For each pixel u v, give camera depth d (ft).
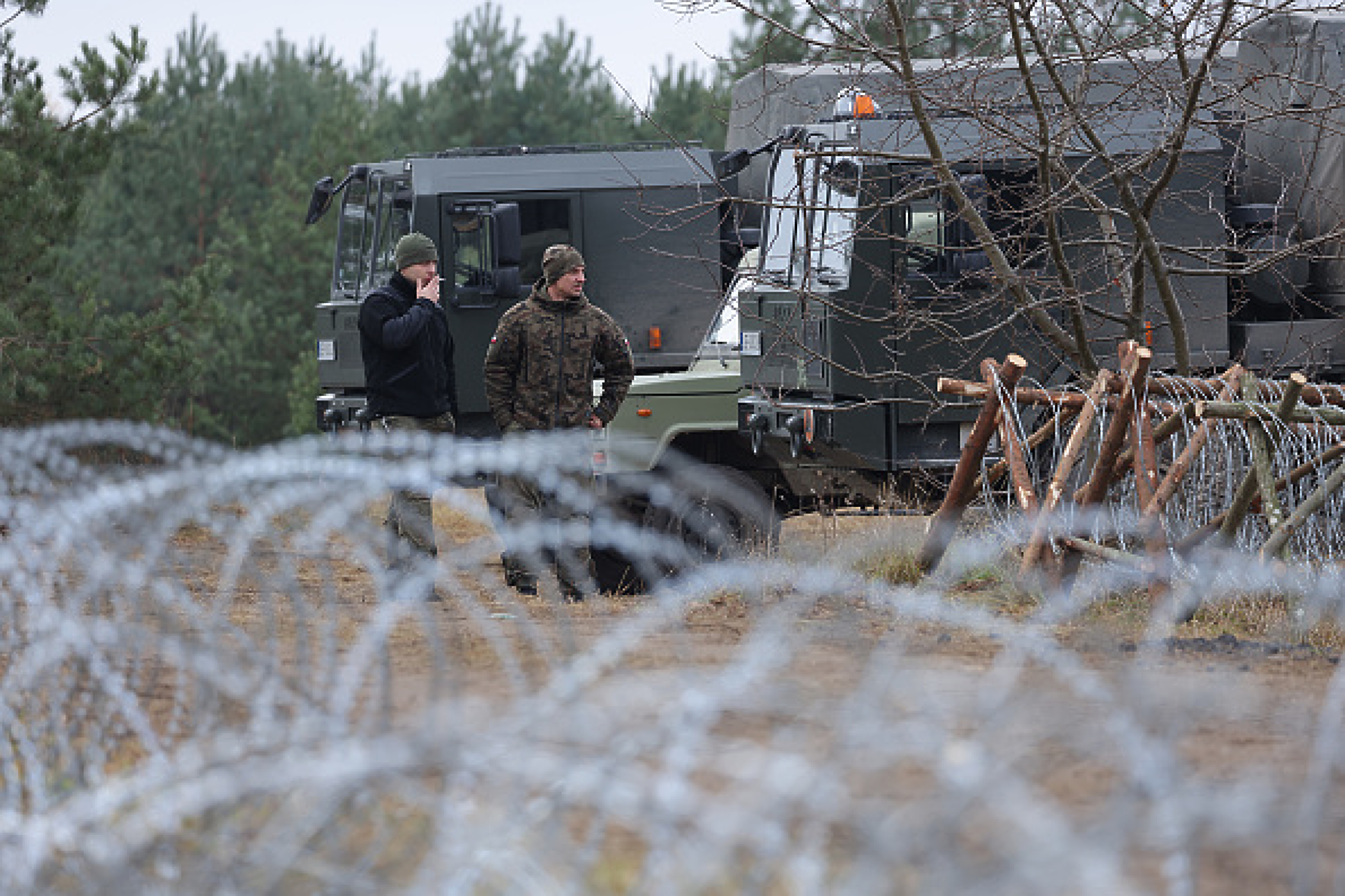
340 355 224.12
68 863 44.83
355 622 103.45
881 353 148.36
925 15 134.41
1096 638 95.09
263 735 46.52
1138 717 54.03
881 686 47.32
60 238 250.37
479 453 74.08
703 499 160.25
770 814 37.88
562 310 139.64
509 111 539.70
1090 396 119.34
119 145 260.21
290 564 66.85
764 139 185.26
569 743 41.52
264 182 544.62
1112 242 134.41
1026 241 145.59
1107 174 137.49
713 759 40.73
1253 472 113.29
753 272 169.27
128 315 253.24
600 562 155.02
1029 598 117.50
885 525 144.36
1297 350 159.63
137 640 65.26
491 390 139.23
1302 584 107.86
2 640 67.26
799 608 93.61
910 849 35.63
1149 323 154.20
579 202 207.21
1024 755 54.24
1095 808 50.31
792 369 158.51
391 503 131.03
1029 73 128.77
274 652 62.80
